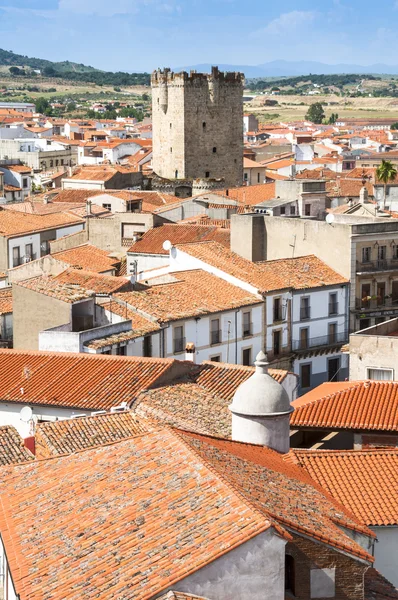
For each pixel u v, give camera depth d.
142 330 84.81
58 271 112.75
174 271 104.88
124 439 41.72
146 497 35.91
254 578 31.16
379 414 61.97
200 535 32.34
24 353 72.75
